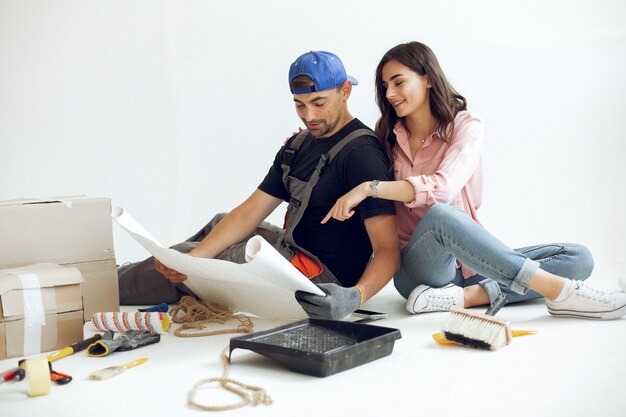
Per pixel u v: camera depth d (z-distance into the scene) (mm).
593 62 4066
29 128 4266
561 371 2035
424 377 2029
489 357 2180
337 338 2258
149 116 4285
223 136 4297
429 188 2525
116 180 4289
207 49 4277
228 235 2900
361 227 2781
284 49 4262
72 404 1922
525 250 2789
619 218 4098
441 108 2707
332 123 2695
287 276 2295
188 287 2881
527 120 4141
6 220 2699
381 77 2748
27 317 2350
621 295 2502
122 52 4258
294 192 2781
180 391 1986
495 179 4180
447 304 2732
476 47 4137
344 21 4223
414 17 4172
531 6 4082
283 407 1852
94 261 2869
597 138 4098
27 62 4238
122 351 2371
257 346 2137
